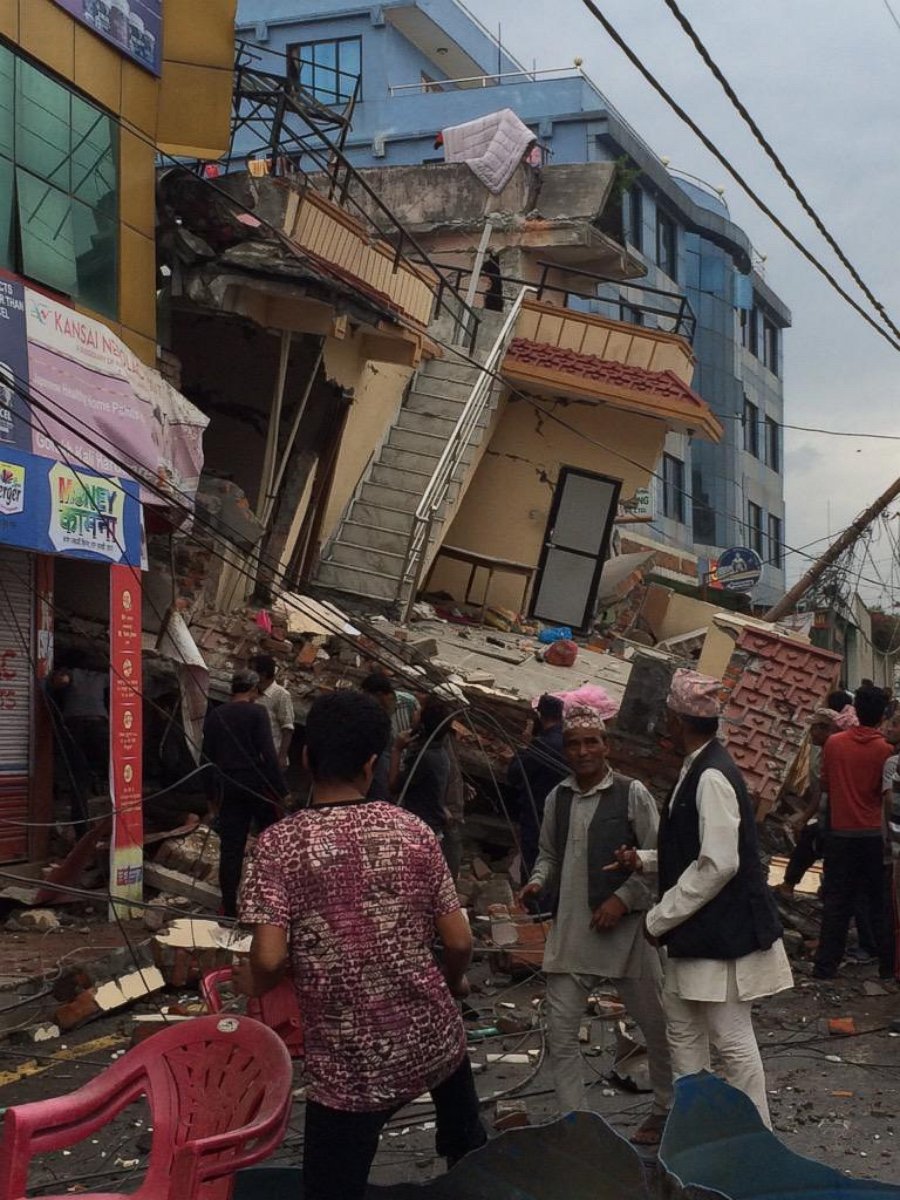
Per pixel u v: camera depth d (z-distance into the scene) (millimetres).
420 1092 4020
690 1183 4363
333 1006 3943
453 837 10516
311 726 4211
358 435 19203
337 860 4004
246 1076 3971
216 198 13789
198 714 12328
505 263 25906
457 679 14078
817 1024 8594
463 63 40031
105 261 12539
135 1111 6465
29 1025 7852
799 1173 4555
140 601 11680
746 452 48750
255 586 15734
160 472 12242
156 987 8664
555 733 10688
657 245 40438
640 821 5918
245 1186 4586
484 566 22078
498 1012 8508
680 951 5457
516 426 22844
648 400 21797
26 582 11281
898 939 9461
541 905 6691
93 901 10367
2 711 10977
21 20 11242
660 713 12695
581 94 36781
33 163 11422
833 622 33719
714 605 28547
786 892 11812
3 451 10227
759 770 13602
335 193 24844
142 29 12891
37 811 11211
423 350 20781
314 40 38250
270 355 16594
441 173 26359
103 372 11617
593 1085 6996
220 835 10133
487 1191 4336
